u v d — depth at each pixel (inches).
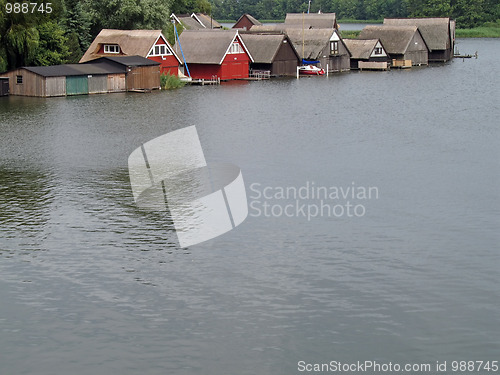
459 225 1139.3
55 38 2972.4
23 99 2605.8
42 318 840.3
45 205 1255.5
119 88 2851.9
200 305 869.2
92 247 1050.7
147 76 2928.2
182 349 776.9
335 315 841.5
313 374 734.5
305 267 975.6
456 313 842.2
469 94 2849.4
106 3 3361.2
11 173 1489.9
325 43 3718.0
